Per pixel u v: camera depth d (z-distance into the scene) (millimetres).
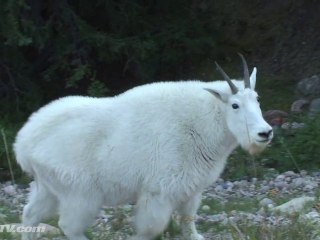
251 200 12734
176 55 20859
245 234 9031
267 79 20422
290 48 21203
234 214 11508
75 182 9188
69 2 20578
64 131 9312
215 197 13195
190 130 9297
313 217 10156
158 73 21109
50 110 9570
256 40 21734
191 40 20875
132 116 9352
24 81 19594
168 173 9180
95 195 9266
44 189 9531
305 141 15844
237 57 21344
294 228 9242
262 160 15891
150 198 9234
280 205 11883
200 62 21297
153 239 9547
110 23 20562
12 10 17312
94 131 9273
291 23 21797
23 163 9555
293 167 15570
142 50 19500
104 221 11000
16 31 17344
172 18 21375
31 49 20297
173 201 9305
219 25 22094
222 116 9391
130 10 20531
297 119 17469
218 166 9555
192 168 9297
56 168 9203
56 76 20359
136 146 9211
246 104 9234
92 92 18547
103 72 21203
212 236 10266
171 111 9336
